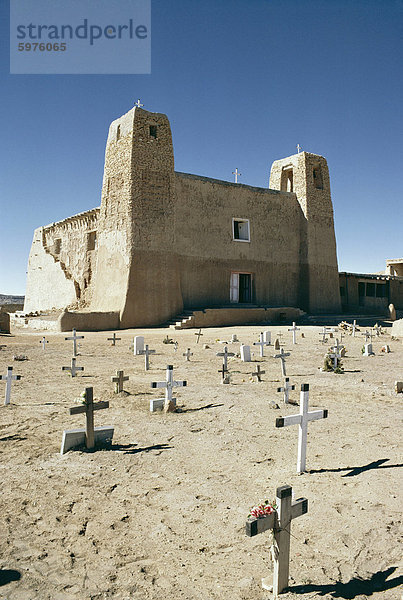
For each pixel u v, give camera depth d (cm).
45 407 972
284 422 596
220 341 2239
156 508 526
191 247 3091
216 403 1009
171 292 2892
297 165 3781
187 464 655
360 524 484
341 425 841
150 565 421
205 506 529
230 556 434
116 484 590
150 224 2830
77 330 2620
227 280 3269
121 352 1903
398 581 389
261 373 1277
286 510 379
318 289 3672
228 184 3325
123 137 2912
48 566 419
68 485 587
